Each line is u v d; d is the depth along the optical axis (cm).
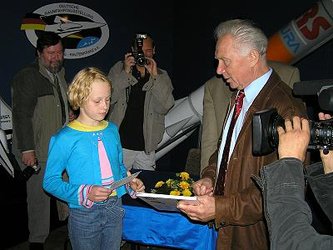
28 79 334
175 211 223
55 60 336
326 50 395
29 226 350
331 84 117
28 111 333
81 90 210
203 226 225
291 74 253
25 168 334
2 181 358
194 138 511
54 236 397
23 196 369
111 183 219
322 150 109
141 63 350
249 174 172
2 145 295
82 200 207
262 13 447
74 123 220
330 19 363
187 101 444
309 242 81
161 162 554
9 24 455
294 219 85
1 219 356
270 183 92
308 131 99
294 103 168
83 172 214
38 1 470
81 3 494
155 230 234
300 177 91
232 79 179
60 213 349
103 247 226
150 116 362
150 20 535
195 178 275
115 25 515
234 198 168
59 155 214
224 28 174
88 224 217
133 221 238
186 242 230
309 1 400
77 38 495
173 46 554
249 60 171
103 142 220
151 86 355
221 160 187
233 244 182
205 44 505
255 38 169
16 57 461
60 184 211
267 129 116
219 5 487
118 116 362
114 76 357
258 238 177
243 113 179
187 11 527
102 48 511
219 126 247
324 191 101
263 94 173
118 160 230
